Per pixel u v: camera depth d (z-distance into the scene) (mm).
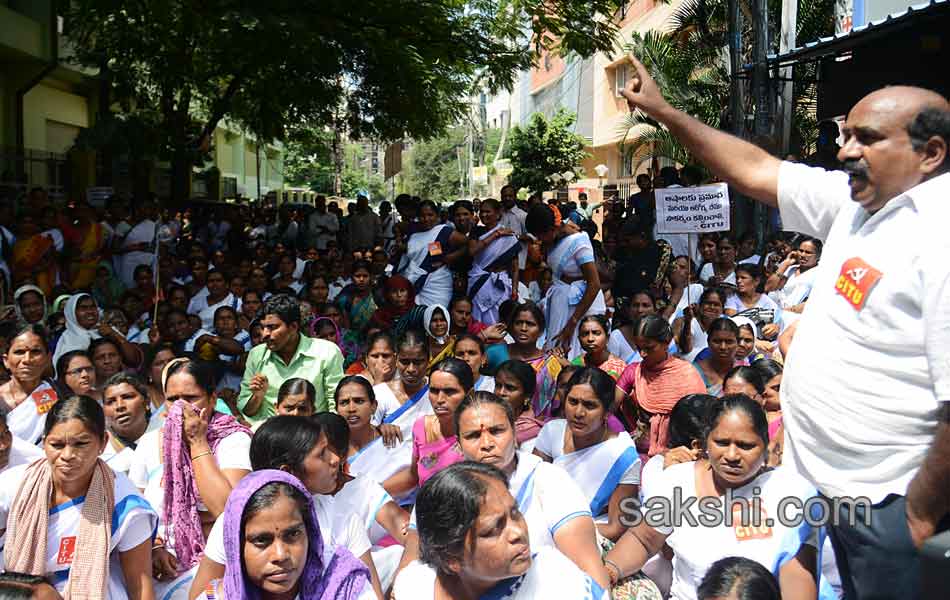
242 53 16359
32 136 22609
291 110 20891
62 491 3633
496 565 2562
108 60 18875
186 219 17625
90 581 3471
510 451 3582
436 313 7133
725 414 3307
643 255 9336
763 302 7828
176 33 16078
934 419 2191
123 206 12336
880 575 2271
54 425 3523
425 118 20969
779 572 3148
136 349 7293
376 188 79312
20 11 20516
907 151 2223
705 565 3307
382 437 5234
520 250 8484
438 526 2580
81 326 7246
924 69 9141
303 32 14359
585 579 2723
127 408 4742
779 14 14031
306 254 13016
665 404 5480
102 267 10812
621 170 33906
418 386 5746
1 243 9672
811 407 2393
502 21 18109
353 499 4211
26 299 7391
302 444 3619
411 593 2807
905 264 2180
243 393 5887
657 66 16141
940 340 2078
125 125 18797
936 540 2041
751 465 3275
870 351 2248
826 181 2625
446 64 18750
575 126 39531
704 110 15781
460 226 8523
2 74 20875
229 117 24250
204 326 8961
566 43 16578
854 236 2365
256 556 3006
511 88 18734
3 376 5645
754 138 11312
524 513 3516
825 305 2381
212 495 4062
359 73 18781
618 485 4352
